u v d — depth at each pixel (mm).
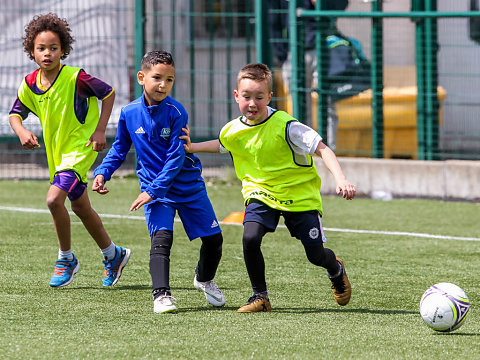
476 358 9594
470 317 12211
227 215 23453
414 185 27219
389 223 22422
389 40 32094
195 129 33219
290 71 30266
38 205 24625
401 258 17484
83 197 13789
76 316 11789
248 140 12344
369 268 16359
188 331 10883
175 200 12523
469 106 32188
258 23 28703
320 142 12008
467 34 32531
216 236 12656
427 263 16953
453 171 26734
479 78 32250
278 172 12305
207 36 34438
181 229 20844
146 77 12359
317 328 11211
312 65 29953
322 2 29422
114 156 12781
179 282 14734
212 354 9672
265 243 19094
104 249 14047
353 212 24375
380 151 28906
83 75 13805
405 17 26859
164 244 12320
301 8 28719
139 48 30344
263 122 12273
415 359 9539
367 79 29578
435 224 22297
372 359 9523
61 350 9789
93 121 14039
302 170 12352
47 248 17812
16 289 13750
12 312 12000
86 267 15906
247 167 12586
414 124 29719
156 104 12445
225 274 15492
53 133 13859
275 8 31906
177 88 33875
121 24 31812
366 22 30875
